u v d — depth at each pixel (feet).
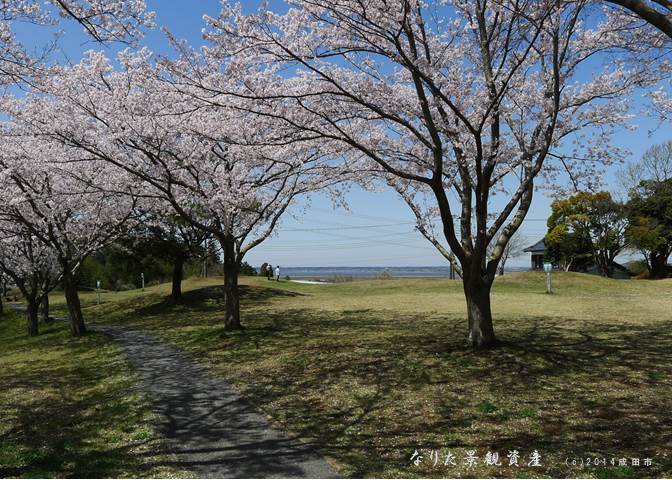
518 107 31.86
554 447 17.53
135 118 36.11
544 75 30.73
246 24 25.26
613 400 22.25
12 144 42.04
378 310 61.77
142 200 55.26
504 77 29.04
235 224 46.98
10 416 25.39
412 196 37.55
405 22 25.11
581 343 34.65
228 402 25.58
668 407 21.02
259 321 55.52
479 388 25.02
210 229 45.52
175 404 25.57
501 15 30.91
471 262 32.24
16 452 19.52
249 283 113.80
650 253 132.05
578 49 30.99
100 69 36.70
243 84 28.32
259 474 16.46
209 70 28.32
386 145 35.91
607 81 31.32
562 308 58.08
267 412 23.58
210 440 20.08
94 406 26.53
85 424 23.30
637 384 24.50
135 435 21.02
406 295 81.56
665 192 121.39
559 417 20.51
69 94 35.91
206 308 78.89
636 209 126.00
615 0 16.60
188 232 82.64
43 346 54.34
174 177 40.81
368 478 15.83
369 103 28.50
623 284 88.74
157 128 36.55
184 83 29.37
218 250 84.84
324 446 18.89
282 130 30.71
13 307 121.19
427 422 20.88
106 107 36.22
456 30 30.27
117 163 36.58
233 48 26.35
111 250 80.12
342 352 35.55
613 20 29.58
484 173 29.71
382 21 25.84
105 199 53.26
